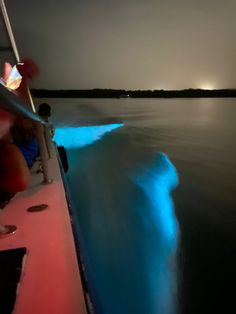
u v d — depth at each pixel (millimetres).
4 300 1367
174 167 13250
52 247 1895
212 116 42031
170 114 45812
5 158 2193
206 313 4359
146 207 8266
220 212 8125
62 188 3033
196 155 16000
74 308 1374
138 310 4293
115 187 10031
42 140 3027
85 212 7777
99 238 6332
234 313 4410
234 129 27828
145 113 47469
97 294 4375
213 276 5273
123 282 4895
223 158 15305
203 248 6176
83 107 59219
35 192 2912
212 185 10648
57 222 2244
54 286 1520
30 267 1683
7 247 1901
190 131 26250
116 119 36438
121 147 17984
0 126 1583
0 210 2211
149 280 5023
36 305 1390
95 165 13266
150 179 11211
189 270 5395
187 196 9398
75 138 21297
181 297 4676
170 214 7883
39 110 5566
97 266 5227
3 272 1567
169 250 6039
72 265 1703
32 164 3932
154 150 17328
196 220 7566
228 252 6059
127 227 6941
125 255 5703
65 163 7090
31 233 2080
